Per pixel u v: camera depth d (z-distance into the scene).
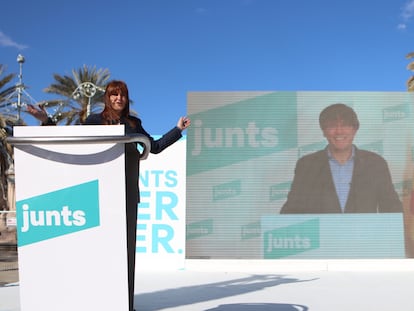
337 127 10.38
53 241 2.24
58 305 2.22
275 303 4.62
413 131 10.36
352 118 10.41
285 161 10.33
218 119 10.42
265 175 10.28
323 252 10.05
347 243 10.05
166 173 9.26
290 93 10.48
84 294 2.22
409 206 10.14
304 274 7.85
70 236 2.24
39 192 2.25
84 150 2.24
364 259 9.73
